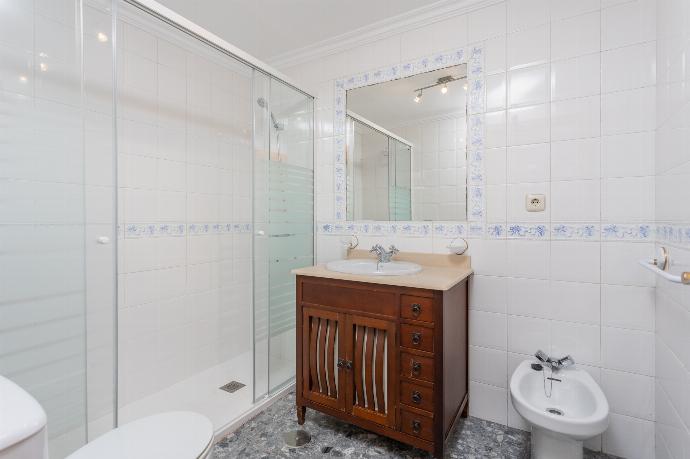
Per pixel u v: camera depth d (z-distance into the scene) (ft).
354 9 6.57
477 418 6.34
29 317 4.17
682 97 3.90
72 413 4.44
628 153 5.15
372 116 7.46
